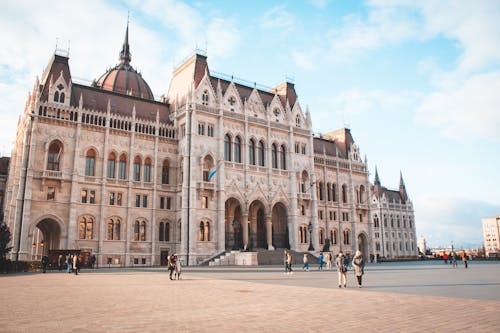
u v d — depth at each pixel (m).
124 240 70.44
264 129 88.38
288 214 88.50
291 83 100.44
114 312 17.05
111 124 72.81
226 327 13.77
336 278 37.78
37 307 18.58
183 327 13.79
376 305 18.72
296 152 93.81
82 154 68.75
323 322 14.62
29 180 62.69
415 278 36.59
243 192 81.50
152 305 19.17
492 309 17.25
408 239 172.50
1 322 14.75
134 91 98.38
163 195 76.50
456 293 23.45
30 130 64.75
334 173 105.31
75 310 17.62
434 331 12.90
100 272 50.78
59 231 66.00
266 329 13.43
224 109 81.69
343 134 114.81
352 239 105.06
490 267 59.09
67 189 66.50
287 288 27.59
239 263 71.31
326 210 100.38
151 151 76.44
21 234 60.81
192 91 78.06
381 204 164.38
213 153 78.75
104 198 69.25
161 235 75.25
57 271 53.12
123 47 114.31
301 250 89.50
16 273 48.72
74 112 69.31
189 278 38.41
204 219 75.00
